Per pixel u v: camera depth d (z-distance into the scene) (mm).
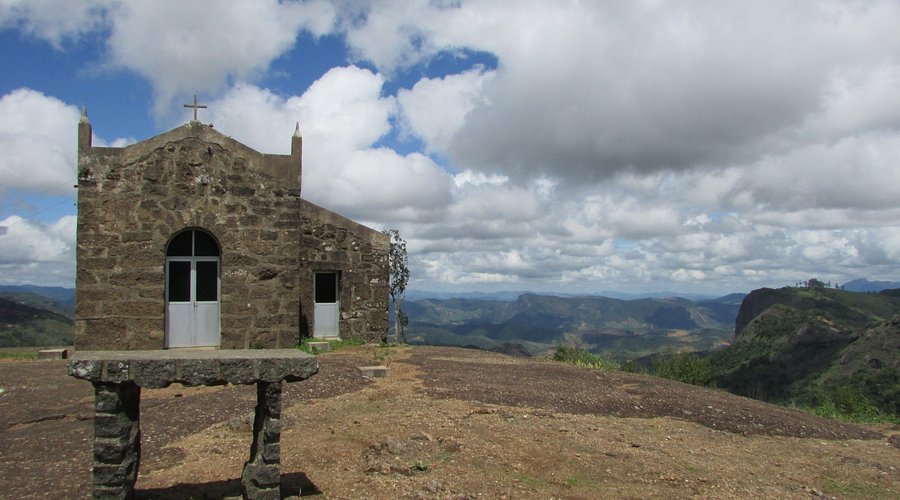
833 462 9273
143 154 15367
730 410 12141
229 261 15867
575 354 20938
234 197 15969
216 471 6984
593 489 7074
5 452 7723
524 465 7699
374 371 13266
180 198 15555
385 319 21875
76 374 5457
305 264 20031
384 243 21938
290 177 16453
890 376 56062
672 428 10508
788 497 7328
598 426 10047
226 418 9250
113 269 15086
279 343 16188
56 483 6586
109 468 5551
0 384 12094
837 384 60000
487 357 19219
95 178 15078
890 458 9906
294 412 9742
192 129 15734
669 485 7414
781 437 10766
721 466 8398
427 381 12938
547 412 10734
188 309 15719
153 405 10172
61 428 8930
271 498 5855
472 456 7855
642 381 15070
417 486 6754
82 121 15094
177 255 15727
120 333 15070
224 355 6020
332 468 7230
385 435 8578
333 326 20906
